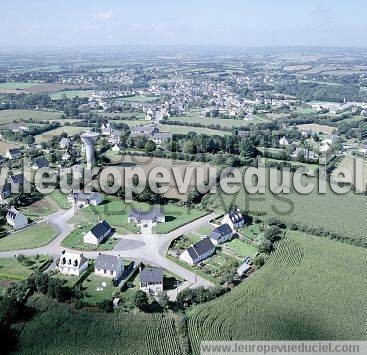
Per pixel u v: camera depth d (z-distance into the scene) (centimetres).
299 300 15412
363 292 15962
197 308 14975
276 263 17875
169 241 19688
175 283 16562
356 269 17562
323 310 14900
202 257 18325
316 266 17688
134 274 17038
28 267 17312
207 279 16850
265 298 15512
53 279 15400
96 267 16975
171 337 13700
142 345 13388
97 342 13462
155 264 17825
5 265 17450
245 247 19475
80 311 14638
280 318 14488
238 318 14488
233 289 16088
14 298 14512
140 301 14650
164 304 14912
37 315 14400
